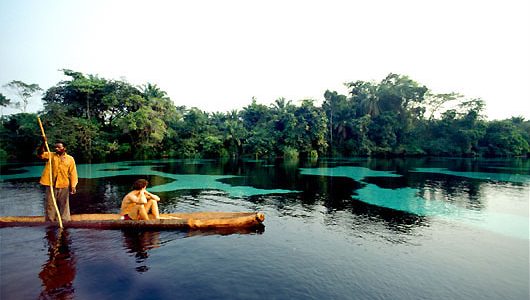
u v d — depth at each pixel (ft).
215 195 48.03
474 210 38.73
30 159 123.03
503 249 24.76
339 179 69.77
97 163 114.83
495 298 16.97
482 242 26.40
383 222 32.45
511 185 61.46
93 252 19.86
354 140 176.24
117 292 15.12
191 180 66.44
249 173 82.17
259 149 156.46
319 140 161.17
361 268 20.18
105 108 140.15
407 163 125.39
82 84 124.16
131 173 79.25
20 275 16.38
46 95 129.49
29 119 125.08
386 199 45.62
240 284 16.92
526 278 19.48
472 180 69.31
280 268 19.44
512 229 30.32
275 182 64.03
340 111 180.24
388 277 19.03
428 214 36.35
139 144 134.92
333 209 38.45
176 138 153.38
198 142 158.10
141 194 25.80
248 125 184.24
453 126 179.22
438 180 68.95
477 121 173.06
